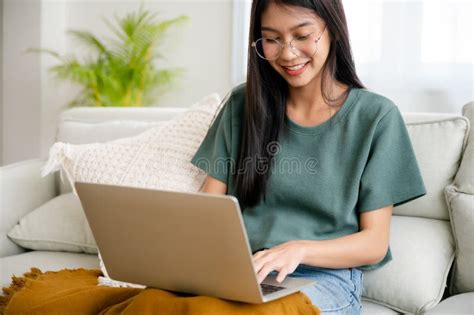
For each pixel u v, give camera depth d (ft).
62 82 12.96
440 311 4.58
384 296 4.95
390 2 9.97
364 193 4.74
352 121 4.85
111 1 12.70
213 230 3.42
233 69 11.33
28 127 13.10
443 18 9.62
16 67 13.01
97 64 11.61
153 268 3.85
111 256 4.02
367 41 10.18
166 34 12.17
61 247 6.37
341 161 4.81
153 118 7.03
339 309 4.33
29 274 5.18
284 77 4.84
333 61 4.89
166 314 3.57
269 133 5.01
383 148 4.75
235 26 11.28
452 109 9.69
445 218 5.45
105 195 3.76
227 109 5.35
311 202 4.81
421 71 9.86
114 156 5.83
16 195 6.75
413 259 5.03
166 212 3.54
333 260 4.42
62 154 6.00
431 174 5.46
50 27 12.83
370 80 10.20
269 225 4.89
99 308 4.14
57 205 6.67
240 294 3.54
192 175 5.64
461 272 5.15
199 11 11.92
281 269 4.00
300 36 4.67
